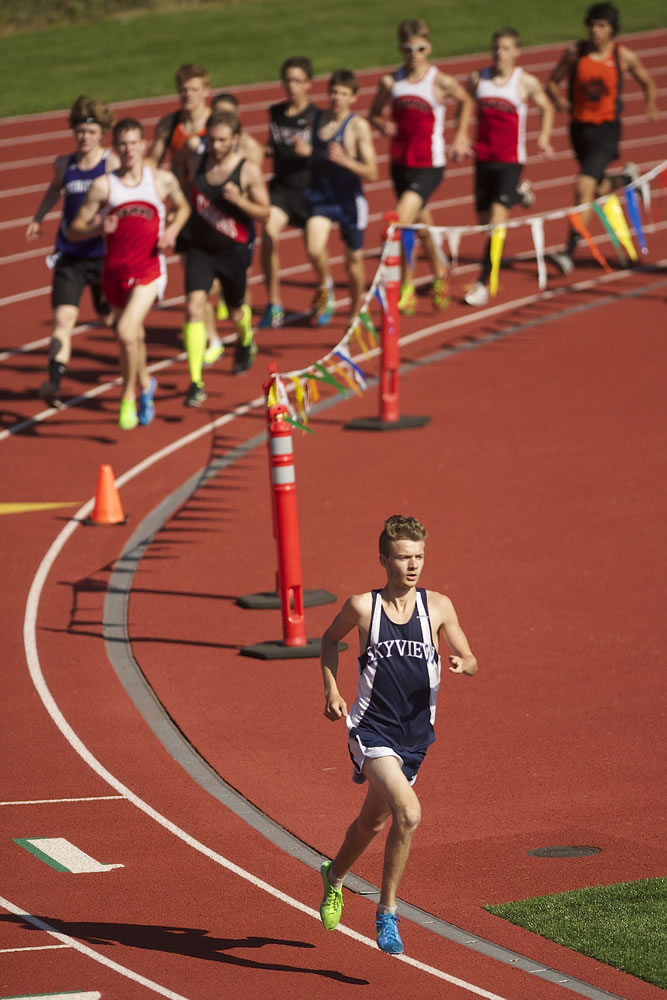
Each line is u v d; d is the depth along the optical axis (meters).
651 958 24.20
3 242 88.31
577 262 78.31
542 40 144.12
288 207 67.31
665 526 46.03
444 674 37.25
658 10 155.88
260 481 52.22
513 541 45.53
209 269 57.31
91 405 60.81
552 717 34.53
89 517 49.34
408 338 67.50
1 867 28.39
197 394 58.12
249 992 23.64
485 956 24.72
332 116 63.19
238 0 165.62
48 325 72.25
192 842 29.56
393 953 23.88
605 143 71.44
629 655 37.59
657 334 65.56
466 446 54.22
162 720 35.47
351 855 24.66
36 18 157.00
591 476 50.56
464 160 105.69
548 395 59.03
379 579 43.31
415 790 31.45
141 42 146.88
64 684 37.53
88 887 27.59
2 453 55.69
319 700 36.31
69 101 125.75
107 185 53.88
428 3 160.75
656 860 27.89
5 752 33.75
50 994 23.58
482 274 68.75
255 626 40.84
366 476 51.88
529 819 29.94
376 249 82.88
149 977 24.17
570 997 23.28
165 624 41.12
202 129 59.22
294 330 68.75
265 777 32.41
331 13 157.12
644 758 32.34
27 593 43.50
